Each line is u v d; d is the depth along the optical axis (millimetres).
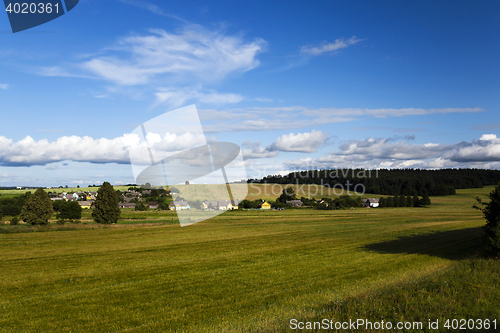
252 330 9906
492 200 22312
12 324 12109
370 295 11422
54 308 13938
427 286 12000
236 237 38938
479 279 12742
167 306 13859
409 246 28719
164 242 35500
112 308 13734
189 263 23703
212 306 13648
